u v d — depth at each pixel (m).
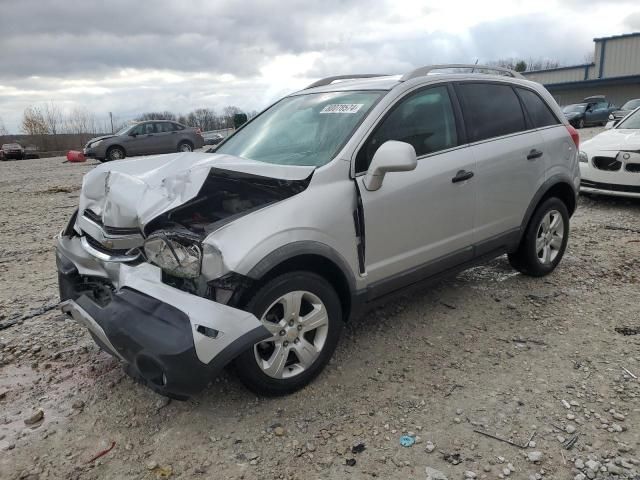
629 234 6.36
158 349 2.57
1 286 5.29
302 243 2.96
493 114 4.28
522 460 2.56
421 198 3.61
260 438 2.79
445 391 3.15
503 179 4.20
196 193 2.80
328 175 3.21
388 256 3.50
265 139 3.96
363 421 2.90
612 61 46.00
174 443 2.78
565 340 3.72
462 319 4.11
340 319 3.29
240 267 2.74
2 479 2.56
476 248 4.11
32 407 3.15
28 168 21.84
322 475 2.52
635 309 4.18
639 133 7.86
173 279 2.94
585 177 7.89
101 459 2.68
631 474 2.44
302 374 3.15
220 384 3.29
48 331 4.18
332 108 3.81
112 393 3.26
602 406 2.95
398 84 3.75
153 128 21.50
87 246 3.38
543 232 4.81
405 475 2.49
